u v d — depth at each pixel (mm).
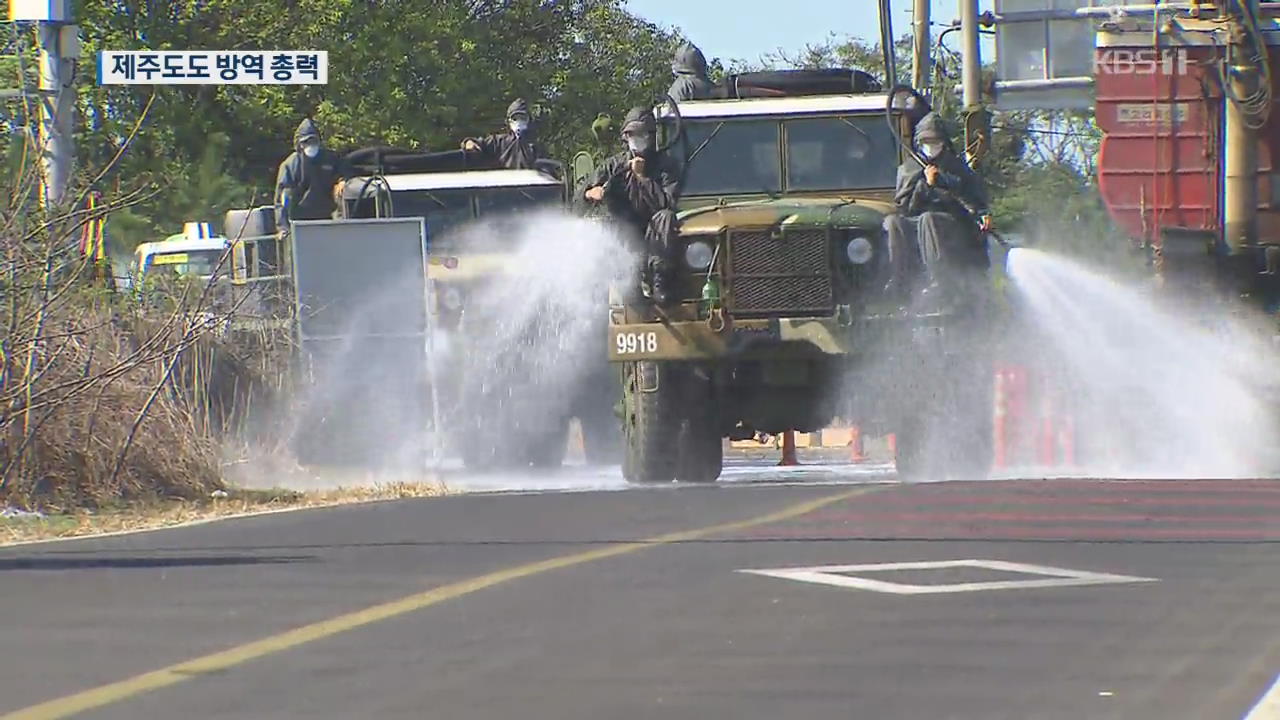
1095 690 28234
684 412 73000
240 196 150875
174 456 65875
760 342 70688
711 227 71812
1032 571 40250
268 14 192625
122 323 70062
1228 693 28047
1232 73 77875
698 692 28047
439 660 30719
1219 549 43781
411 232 74250
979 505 54531
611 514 53312
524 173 97250
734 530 48375
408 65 198500
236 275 93312
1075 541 45344
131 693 28312
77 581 40750
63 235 65562
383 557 43906
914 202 73125
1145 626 33625
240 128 188125
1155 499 56062
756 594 37281
